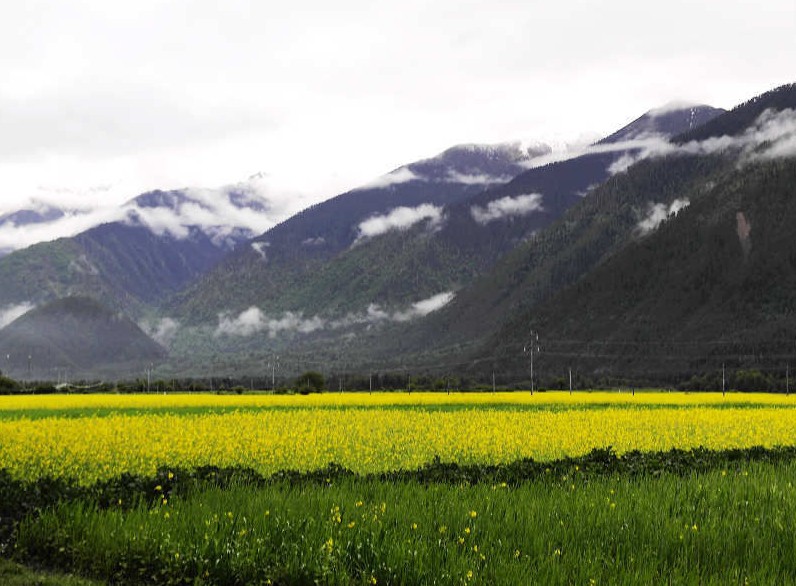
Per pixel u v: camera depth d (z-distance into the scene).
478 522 13.29
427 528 12.89
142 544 12.79
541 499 15.39
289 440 31.58
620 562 11.25
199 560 12.06
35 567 13.08
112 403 63.06
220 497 15.34
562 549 11.91
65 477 22.27
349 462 25.89
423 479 18.59
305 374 114.12
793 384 107.19
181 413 51.94
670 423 41.44
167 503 15.22
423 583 10.79
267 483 17.44
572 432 35.69
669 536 12.53
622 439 33.16
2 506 15.61
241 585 11.67
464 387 121.62
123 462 25.58
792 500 15.57
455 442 31.48
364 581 11.09
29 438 30.91
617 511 14.11
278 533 12.78
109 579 12.41
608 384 130.25
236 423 40.00
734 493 16.28
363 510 14.01
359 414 47.66
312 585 11.23
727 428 39.16
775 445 29.89
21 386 106.94
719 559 11.78
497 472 19.16
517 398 73.94
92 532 13.49
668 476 19.09
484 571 10.84
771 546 12.25
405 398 73.38
